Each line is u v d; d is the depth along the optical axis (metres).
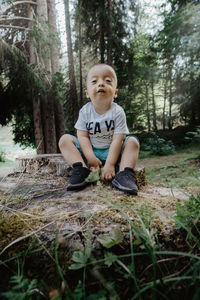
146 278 0.75
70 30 11.20
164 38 13.22
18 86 6.34
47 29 6.35
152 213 0.97
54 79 6.66
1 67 5.84
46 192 1.47
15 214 1.03
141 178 1.77
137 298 0.67
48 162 2.50
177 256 0.82
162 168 5.41
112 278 0.75
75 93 11.11
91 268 0.75
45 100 7.26
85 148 1.71
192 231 0.90
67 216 0.99
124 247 0.82
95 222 0.92
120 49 11.41
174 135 12.73
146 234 0.78
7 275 0.75
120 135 1.71
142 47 16.03
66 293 0.65
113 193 1.36
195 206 0.96
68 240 0.81
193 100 11.05
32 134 9.31
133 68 13.90
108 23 10.54
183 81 11.80
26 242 0.81
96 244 0.80
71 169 2.05
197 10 8.84
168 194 1.46
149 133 14.72
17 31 6.89
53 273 0.74
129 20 11.73
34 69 6.20
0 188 1.62
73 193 1.40
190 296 0.68
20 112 7.89
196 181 1.81
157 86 18.08
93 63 12.80
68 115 11.34
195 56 9.90
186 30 9.48
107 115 1.76
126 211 1.03
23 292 0.64
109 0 10.62
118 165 1.79
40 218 0.98
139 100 17.95
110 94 1.77
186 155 7.75
